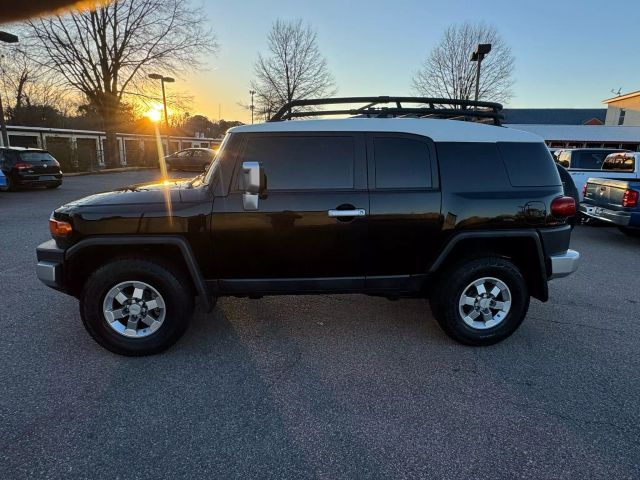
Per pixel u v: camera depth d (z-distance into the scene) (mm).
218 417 2596
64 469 2162
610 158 10281
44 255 3258
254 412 2650
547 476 2150
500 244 3584
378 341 3635
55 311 4152
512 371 3160
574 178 9867
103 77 28156
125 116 32875
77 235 3166
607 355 3414
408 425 2539
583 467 2211
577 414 2650
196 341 3592
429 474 2158
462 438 2428
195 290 3510
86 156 25969
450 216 3348
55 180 15422
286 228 3240
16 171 14383
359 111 3902
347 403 2754
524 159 3482
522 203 3406
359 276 3432
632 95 41344
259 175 2938
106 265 3197
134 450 2305
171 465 2201
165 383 2955
